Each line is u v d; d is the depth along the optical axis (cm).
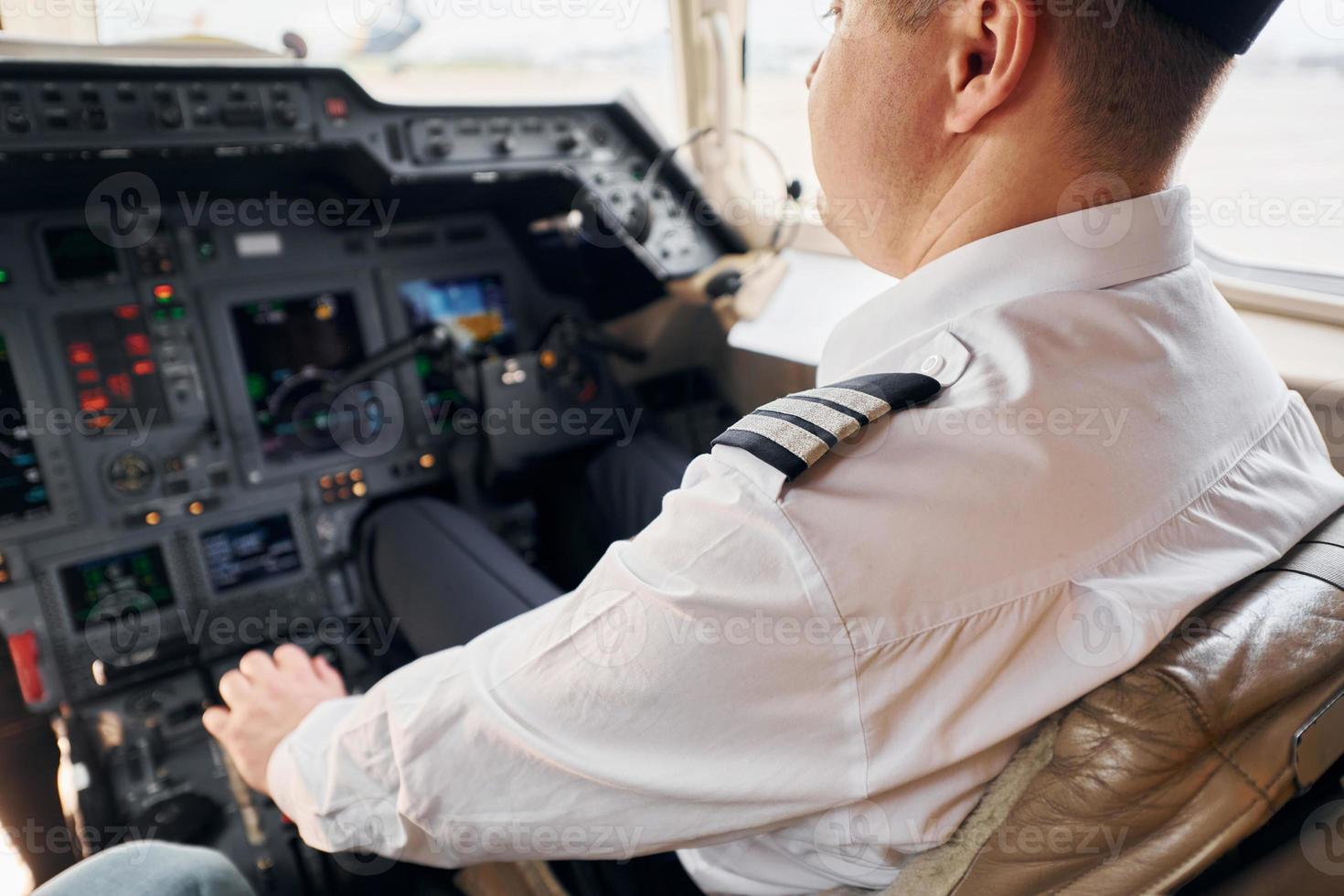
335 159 184
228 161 170
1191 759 52
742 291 223
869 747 53
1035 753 57
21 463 165
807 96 68
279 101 168
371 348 212
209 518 188
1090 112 55
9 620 165
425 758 62
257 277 194
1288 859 56
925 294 64
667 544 54
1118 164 57
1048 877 55
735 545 52
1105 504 55
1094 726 53
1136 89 54
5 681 167
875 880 64
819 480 52
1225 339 65
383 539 182
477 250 230
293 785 74
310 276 201
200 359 186
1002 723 53
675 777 55
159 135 157
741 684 52
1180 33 53
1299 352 125
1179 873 52
